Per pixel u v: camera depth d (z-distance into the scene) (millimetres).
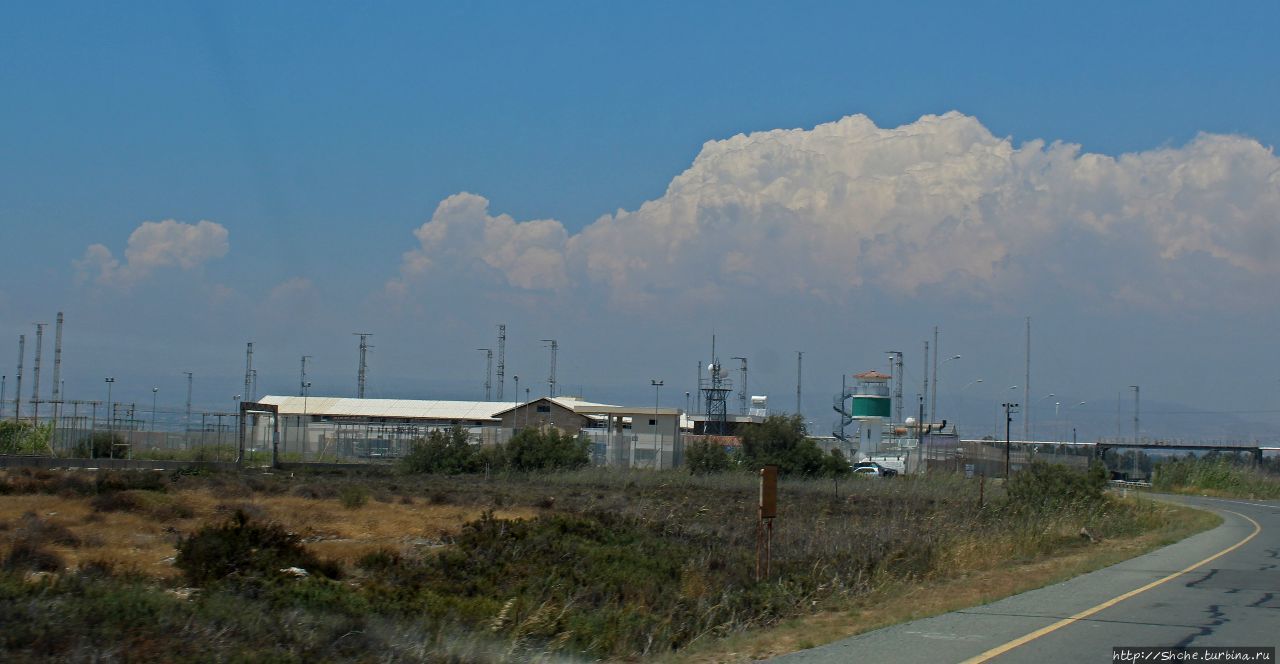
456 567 20078
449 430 74688
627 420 98562
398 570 19922
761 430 78750
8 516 31859
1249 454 100438
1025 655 12641
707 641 15414
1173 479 86312
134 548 25984
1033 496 42844
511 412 99688
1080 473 47031
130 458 66688
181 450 71812
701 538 28266
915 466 85250
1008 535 29188
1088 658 12461
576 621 15555
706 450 75625
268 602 14453
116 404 73312
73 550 24922
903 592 20250
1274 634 14188
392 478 63469
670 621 16203
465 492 49281
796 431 78312
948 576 23250
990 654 12719
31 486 40406
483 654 13195
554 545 22062
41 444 70938
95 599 12477
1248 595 18547
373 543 29141
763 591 19016
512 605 15328
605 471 67562
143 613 12133
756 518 37156
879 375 104062
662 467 78062
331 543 28906
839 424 109938
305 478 56750
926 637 14039
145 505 35812
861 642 13781
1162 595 18594
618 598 18219
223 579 16922
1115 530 36500
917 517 34938
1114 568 23797
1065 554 28891
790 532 29422
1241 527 39938
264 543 19375
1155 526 40406
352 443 83125
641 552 23047
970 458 81250
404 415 102562
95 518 31891
